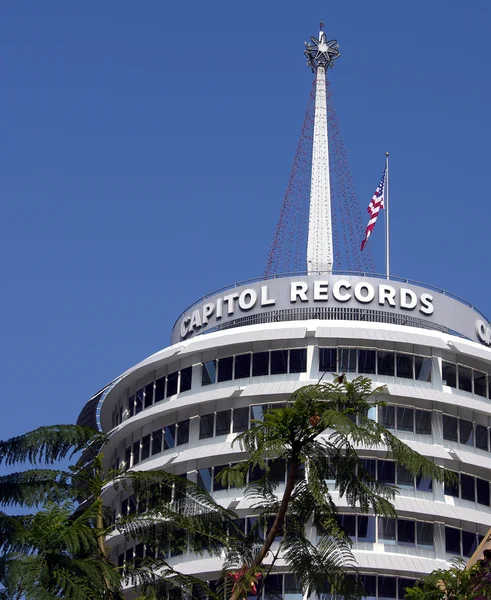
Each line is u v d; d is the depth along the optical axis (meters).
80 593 37.22
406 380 95.19
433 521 89.62
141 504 44.59
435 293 102.50
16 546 38.41
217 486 90.94
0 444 42.69
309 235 112.38
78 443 43.34
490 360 98.06
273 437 39.19
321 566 41.59
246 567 42.44
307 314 99.12
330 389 39.75
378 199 109.69
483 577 47.53
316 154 117.06
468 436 95.50
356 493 39.72
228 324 101.75
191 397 95.94
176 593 44.16
